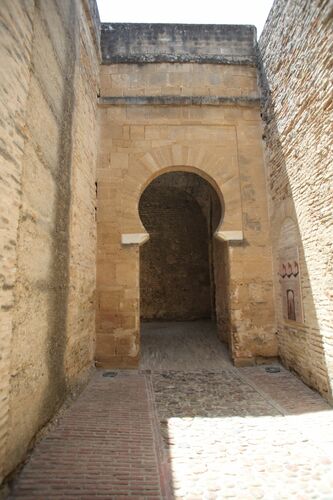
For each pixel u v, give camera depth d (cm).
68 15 501
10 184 287
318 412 434
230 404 471
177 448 346
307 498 264
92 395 509
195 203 1304
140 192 729
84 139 609
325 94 457
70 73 510
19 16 307
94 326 670
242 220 723
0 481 259
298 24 535
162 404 472
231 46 798
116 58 779
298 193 563
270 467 309
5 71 280
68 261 488
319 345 495
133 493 271
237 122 762
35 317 351
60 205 452
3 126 276
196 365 690
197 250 1280
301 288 559
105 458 323
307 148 522
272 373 621
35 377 346
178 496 268
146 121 754
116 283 691
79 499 262
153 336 908
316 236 499
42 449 336
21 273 317
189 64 787
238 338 686
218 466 312
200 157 746
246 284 702
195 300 1247
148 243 1277
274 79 666
